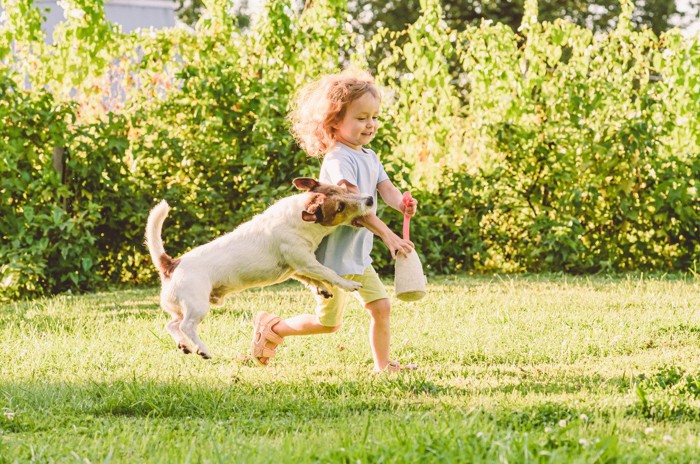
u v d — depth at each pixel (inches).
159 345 250.7
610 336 252.8
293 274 208.1
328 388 196.7
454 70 948.0
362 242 208.4
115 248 396.8
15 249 364.8
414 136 433.7
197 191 399.5
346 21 445.4
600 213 422.3
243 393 193.3
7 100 368.2
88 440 155.8
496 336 254.1
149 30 416.8
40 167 378.6
